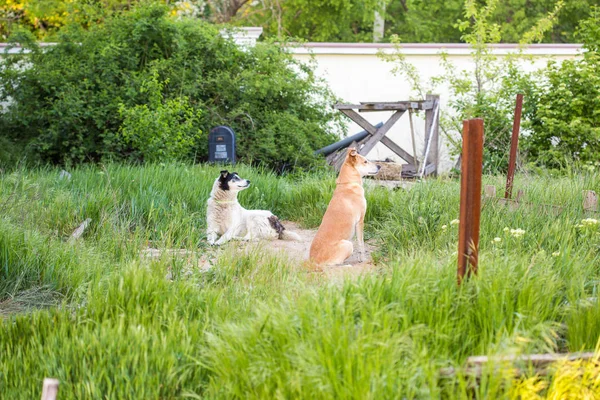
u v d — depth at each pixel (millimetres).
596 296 5559
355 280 5621
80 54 16422
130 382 4523
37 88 15883
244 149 15547
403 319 4812
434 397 3955
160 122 14305
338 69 18703
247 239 10125
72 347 4902
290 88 16188
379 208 10586
